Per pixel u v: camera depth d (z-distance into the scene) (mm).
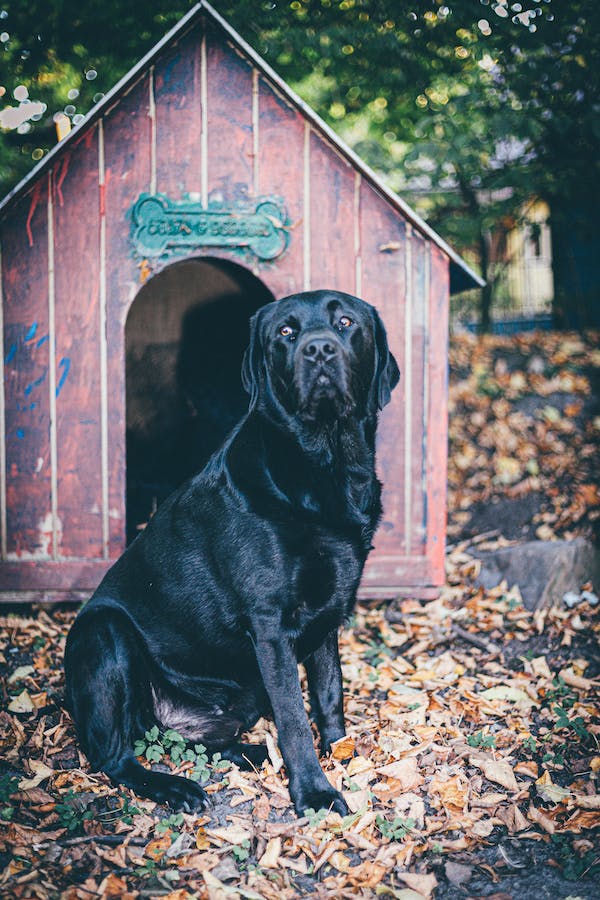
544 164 6793
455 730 3322
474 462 6711
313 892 2447
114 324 4348
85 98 6848
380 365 3213
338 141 4273
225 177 4312
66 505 4402
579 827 2682
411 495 4543
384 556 4551
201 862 2570
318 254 4402
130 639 3107
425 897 2383
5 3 6238
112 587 3271
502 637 4254
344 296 3029
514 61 6238
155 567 3180
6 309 4297
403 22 6422
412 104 7395
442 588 4750
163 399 6203
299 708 2885
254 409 3092
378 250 4430
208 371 6215
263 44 6305
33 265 4281
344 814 2756
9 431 4352
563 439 6914
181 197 4301
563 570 4590
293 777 2824
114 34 6477
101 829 2746
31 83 6832
